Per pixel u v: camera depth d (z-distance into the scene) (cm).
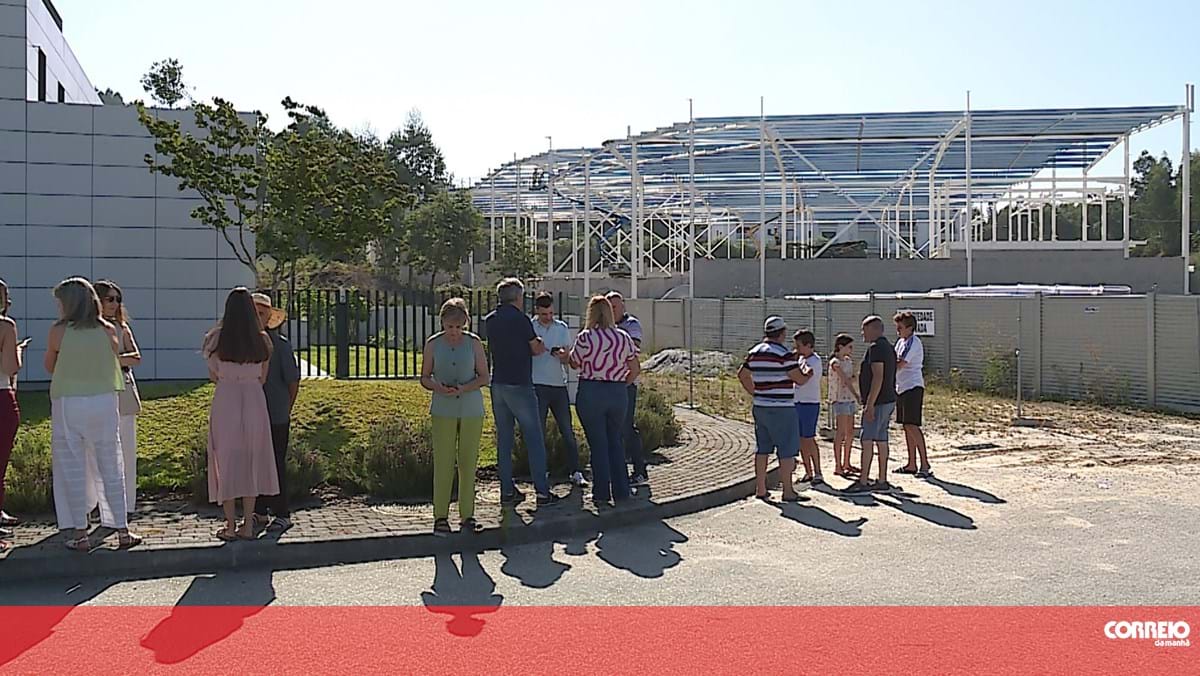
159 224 1714
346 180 1712
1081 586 756
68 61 2231
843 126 3525
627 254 6838
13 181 1659
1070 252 4109
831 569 816
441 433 902
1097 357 2178
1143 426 1781
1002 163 4212
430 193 7175
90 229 1688
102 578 790
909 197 5456
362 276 4659
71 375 805
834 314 2778
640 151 4200
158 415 1242
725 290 4191
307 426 1230
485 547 904
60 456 805
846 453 1304
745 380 1149
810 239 5706
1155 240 8581
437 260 5012
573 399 1590
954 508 1080
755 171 4425
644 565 834
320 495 1050
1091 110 3369
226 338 845
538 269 5344
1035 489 1192
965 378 2478
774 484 1246
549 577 795
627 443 1174
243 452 846
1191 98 3434
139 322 1708
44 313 1672
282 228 1689
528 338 1032
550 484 1145
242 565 827
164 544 830
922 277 4078
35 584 773
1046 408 2045
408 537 877
